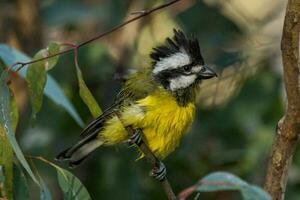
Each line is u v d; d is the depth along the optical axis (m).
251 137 12.05
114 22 13.37
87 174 12.73
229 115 12.62
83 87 7.98
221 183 6.39
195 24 13.34
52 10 13.22
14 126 8.12
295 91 7.36
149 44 14.10
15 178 8.20
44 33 14.01
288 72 7.31
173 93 10.17
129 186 12.35
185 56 10.40
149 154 9.14
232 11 14.35
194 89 10.43
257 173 11.68
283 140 7.66
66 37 14.05
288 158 7.73
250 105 12.54
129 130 9.94
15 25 13.77
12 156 7.66
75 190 7.95
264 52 13.01
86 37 13.87
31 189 12.15
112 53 13.52
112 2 13.32
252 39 13.11
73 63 12.91
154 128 9.97
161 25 14.05
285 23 7.17
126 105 10.05
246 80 12.76
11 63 8.98
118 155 12.48
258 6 14.74
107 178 12.49
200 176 12.64
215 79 13.17
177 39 10.57
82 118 13.09
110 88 13.24
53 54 7.80
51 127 12.95
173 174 12.70
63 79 13.00
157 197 12.57
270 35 13.21
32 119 8.19
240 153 12.53
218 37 13.21
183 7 13.97
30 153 12.81
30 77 8.05
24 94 13.55
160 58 10.48
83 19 13.06
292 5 7.08
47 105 12.91
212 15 13.36
